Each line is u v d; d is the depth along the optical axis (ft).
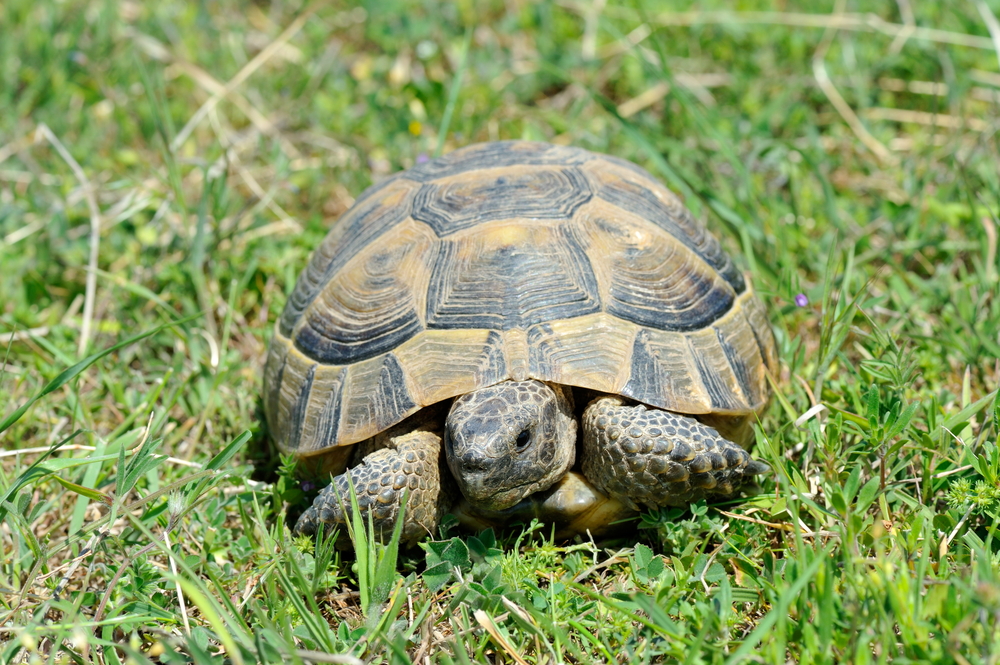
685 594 7.42
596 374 8.08
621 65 17.28
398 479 7.97
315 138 16.01
